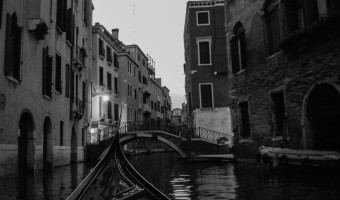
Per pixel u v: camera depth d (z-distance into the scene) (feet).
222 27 92.27
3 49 32.45
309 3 36.11
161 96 197.88
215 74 89.56
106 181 18.40
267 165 43.42
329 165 30.14
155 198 15.14
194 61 91.45
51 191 25.45
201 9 93.40
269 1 45.06
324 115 35.32
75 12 63.52
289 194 22.43
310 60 36.37
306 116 36.99
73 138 62.95
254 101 48.55
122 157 25.85
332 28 32.37
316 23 33.50
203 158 62.13
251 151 49.37
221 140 76.54
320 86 35.19
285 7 40.60
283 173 35.06
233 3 55.36
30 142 40.22
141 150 128.06
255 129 48.21
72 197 13.70
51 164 47.16
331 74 33.32
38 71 42.34
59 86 51.13
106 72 98.73
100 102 91.81
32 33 40.27
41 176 36.60
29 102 39.11
